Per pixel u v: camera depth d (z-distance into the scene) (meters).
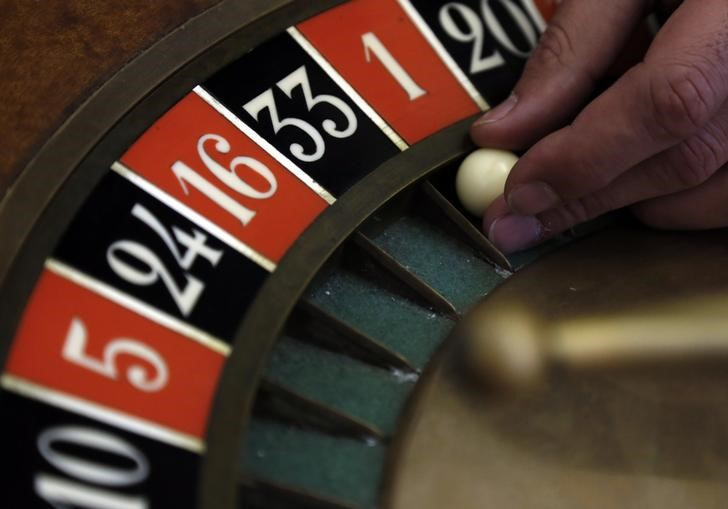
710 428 0.45
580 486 0.44
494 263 0.47
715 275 0.48
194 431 0.41
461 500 0.42
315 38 0.49
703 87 0.43
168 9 0.47
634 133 0.44
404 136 0.48
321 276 0.45
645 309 0.47
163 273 0.43
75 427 0.40
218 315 0.43
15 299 0.41
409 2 0.51
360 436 0.43
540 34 0.52
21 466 0.39
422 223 0.48
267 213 0.45
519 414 0.45
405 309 0.46
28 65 0.45
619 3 0.48
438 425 0.43
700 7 0.44
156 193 0.44
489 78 0.50
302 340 0.44
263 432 0.42
